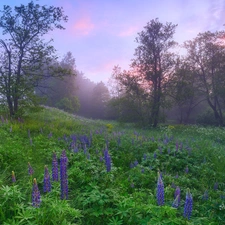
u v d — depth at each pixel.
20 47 16.58
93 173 6.12
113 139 12.19
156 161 8.77
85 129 16.02
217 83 31.98
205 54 33.16
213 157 10.34
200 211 5.35
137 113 28.48
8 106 17.17
